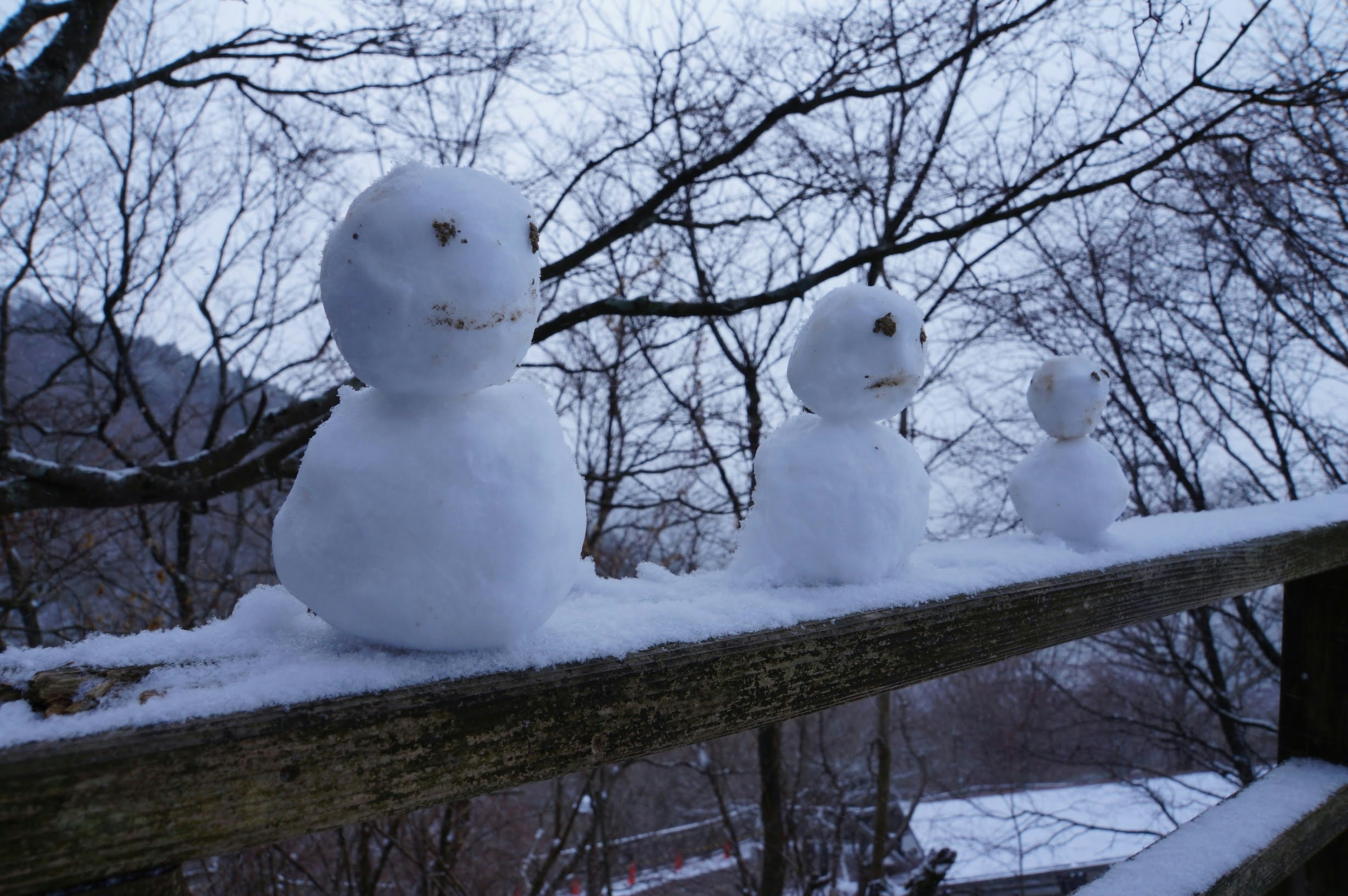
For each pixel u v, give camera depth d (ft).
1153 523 5.50
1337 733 5.60
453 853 16.92
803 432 3.66
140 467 10.60
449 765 1.92
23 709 1.73
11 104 9.14
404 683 1.99
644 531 22.18
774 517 3.50
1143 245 17.20
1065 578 3.71
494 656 2.19
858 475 3.41
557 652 2.25
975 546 4.67
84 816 1.51
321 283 2.22
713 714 2.40
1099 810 27.07
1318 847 4.88
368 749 1.82
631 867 29.81
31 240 17.30
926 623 3.05
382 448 2.15
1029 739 24.43
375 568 2.09
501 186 2.31
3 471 12.58
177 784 1.60
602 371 14.23
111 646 2.17
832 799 21.93
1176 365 18.37
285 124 15.60
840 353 3.48
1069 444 4.80
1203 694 19.08
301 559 2.15
